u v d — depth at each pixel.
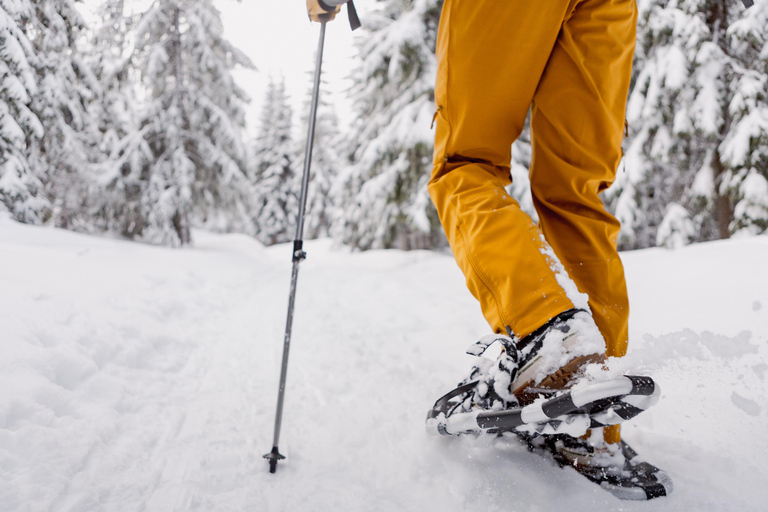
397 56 8.03
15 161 9.10
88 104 11.98
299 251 1.37
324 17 1.50
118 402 1.62
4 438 1.19
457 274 5.44
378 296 4.23
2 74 8.72
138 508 1.03
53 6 10.13
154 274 4.72
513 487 1.03
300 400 1.72
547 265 0.98
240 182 11.58
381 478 1.14
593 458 1.03
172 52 11.27
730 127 7.00
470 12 1.09
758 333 1.88
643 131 7.58
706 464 1.08
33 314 2.13
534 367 0.93
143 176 11.60
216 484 1.14
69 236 7.68
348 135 11.38
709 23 7.08
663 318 2.36
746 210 6.73
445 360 2.12
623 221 7.70
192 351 2.52
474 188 1.11
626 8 1.10
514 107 1.14
